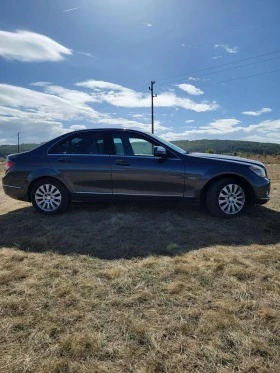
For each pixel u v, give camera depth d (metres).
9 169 6.23
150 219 5.73
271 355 2.35
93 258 4.19
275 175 14.08
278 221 5.60
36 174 6.08
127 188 5.91
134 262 4.04
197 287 3.34
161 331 2.63
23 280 3.59
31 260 4.16
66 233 5.13
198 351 2.39
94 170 5.95
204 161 5.80
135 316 2.84
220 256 4.14
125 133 6.12
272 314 2.81
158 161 5.84
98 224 5.52
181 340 2.51
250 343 2.46
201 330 2.63
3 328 2.70
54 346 2.47
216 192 5.73
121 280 3.52
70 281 3.54
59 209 6.12
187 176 5.74
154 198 5.87
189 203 5.90
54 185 6.11
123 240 4.79
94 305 3.03
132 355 2.37
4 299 3.16
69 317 2.84
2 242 4.88
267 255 4.13
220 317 2.79
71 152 6.14
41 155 6.18
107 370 2.22
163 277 3.58
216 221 5.61
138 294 3.20
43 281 3.54
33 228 5.45
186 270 3.71
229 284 3.40
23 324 2.75
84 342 2.49
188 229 5.21
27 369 2.24
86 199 6.09
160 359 2.32
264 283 3.41
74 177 6.03
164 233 5.05
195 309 2.93
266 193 5.80
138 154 5.97
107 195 5.98
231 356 2.34
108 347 2.45
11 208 7.10
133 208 6.47
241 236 4.93
